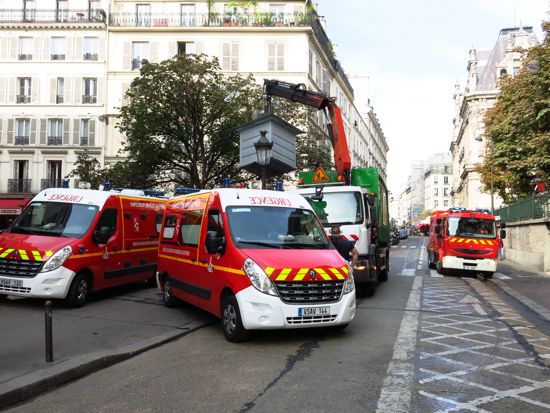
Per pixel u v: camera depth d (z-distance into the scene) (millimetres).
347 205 11789
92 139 38219
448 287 14781
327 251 7820
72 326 8086
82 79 38469
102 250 10703
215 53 37969
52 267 9406
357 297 12250
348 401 4812
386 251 16109
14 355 6203
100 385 5395
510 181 26453
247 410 4602
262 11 39062
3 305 9938
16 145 38531
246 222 7855
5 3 39000
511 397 4965
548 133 21953
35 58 38625
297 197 8891
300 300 6891
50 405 4812
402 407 4656
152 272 13109
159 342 7125
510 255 28562
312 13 39938
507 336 7836
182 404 4777
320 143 30078
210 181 25016
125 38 38344
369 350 6789
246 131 14719
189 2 38938
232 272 7215
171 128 22547
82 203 10859
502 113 27391
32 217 10703
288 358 6371
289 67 37750
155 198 13523
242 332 7090
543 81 21516
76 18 38781
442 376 5629
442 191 129500
